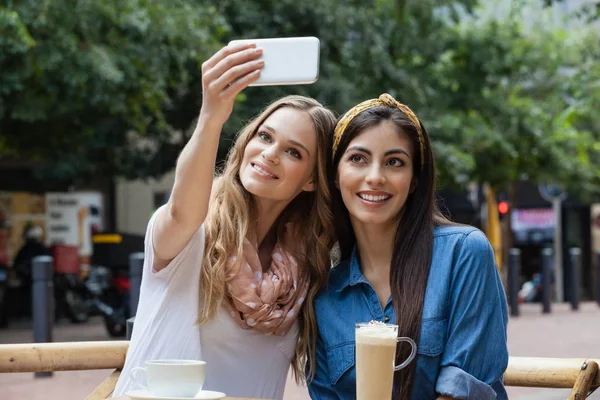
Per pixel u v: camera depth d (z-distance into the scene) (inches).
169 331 131.7
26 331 673.0
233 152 141.6
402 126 129.1
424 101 737.0
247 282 133.9
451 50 829.2
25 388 363.6
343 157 131.1
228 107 121.5
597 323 671.8
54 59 485.7
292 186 137.5
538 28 909.2
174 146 705.0
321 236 139.7
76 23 505.0
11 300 702.5
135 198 1009.5
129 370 130.6
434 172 133.1
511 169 847.1
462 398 120.3
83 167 656.4
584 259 1229.1
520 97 952.9
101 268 674.2
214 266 133.1
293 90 608.1
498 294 128.5
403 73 703.7
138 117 587.2
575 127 933.8
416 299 127.3
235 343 135.3
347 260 139.3
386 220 129.6
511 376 130.4
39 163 832.9
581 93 728.3
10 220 834.2
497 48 833.5
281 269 136.9
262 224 142.6
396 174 129.0
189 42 547.8
